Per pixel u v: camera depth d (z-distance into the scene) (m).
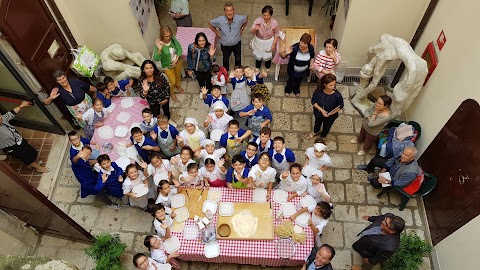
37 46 6.39
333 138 7.32
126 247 6.12
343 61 7.88
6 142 6.31
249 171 5.82
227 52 7.80
